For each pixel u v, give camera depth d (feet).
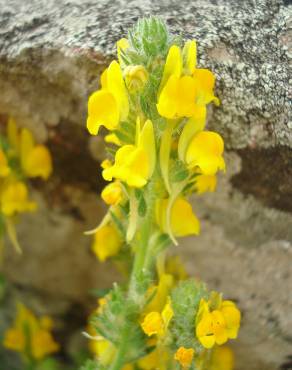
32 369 0.69
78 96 0.56
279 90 0.50
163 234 0.47
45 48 0.53
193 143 0.43
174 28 0.51
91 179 0.64
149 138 0.42
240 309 0.62
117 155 0.43
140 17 0.53
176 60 0.41
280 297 0.60
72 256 0.72
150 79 0.42
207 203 0.58
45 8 0.56
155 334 0.49
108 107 0.43
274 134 0.51
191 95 0.41
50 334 0.71
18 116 0.61
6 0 0.58
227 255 0.61
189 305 0.45
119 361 0.48
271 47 0.51
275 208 0.56
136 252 0.48
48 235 0.71
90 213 0.67
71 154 0.62
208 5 0.53
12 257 0.75
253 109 0.50
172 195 0.45
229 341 0.63
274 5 0.53
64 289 0.75
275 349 0.62
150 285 0.48
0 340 0.78
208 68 0.50
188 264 0.63
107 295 0.51
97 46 0.51
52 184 0.66
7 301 0.78
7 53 0.54
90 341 0.73
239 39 0.51
